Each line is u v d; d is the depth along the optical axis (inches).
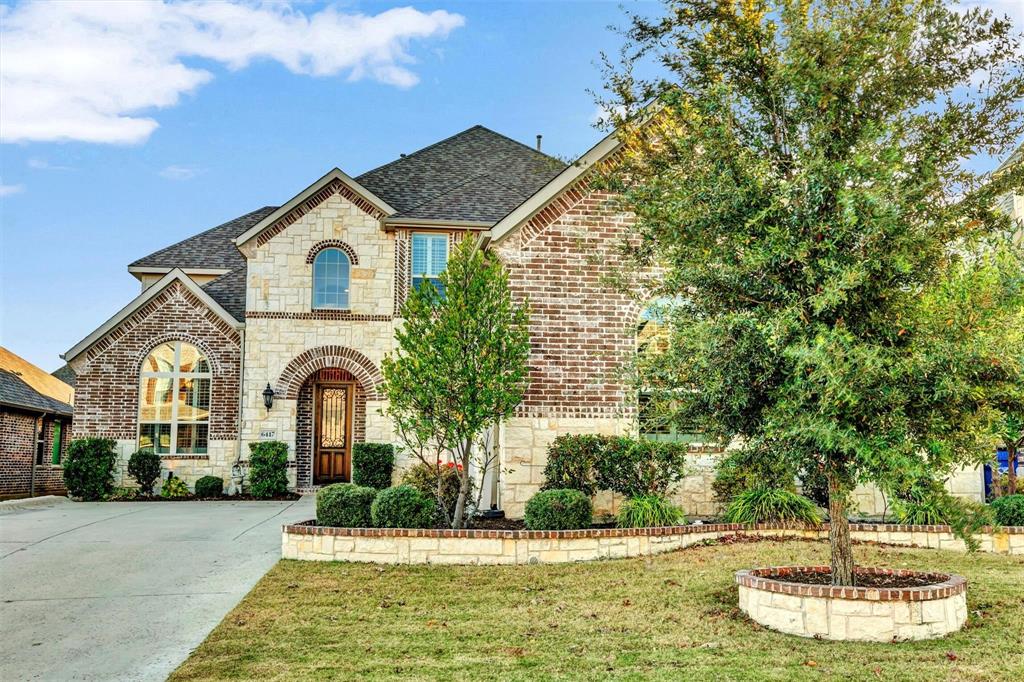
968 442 284.7
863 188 279.1
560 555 434.9
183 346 858.8
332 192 858.1
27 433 1043.3
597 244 567.2
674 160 338.0
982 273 284.0
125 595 361.4
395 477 805.9
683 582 373.1
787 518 493.4
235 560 436.5
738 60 314.2
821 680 238.7
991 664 253.0
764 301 306.2
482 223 847.1
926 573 336.8
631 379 333.7
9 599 354.9
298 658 267.9
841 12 308.5
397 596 357.4
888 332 280.7
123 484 826.8
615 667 254.1
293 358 835.4
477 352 471.8
